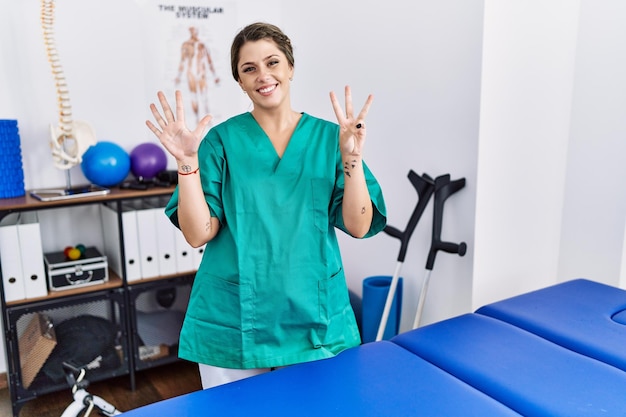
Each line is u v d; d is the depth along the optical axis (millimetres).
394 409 1082
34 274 2363
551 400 1113
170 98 2857
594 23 2109
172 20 2797
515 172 2160
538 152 2207
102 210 2775
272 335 1438
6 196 2355
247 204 1389
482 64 1979
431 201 2271
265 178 1395
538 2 2070
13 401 2377
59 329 2494
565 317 1534
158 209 2576
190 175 1270
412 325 2455
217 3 2889
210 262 1445
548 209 2289
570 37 2172
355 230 1410
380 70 2443
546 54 2133
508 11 2006
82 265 2467
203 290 1452
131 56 2740
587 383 1179
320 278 1436
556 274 2377
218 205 1397
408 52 2289
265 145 1409
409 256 2416
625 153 2045
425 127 2256
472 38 2000
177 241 2635
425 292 2168
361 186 1340
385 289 2355
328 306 1455
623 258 2111
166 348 2707
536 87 2141
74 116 2664
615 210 2109
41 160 2617
